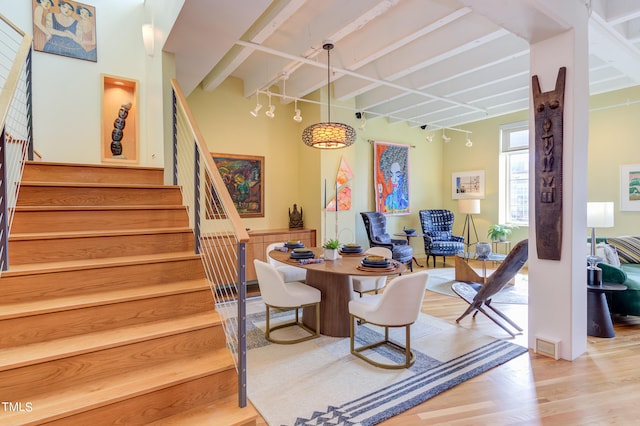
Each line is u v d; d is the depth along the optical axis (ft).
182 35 10.09
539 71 9.21
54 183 8.95
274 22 10.46
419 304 8.48
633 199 17.31
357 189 22.02
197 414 5.93
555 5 8.05
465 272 17.40
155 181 11.28
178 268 8.32
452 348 9.71
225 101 17.15
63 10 13.87
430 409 6.83
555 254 8.89
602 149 18.38
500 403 7.01
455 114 21.21
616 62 13.03
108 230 8.93
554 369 8.39
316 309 10.49
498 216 23.13
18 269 6.73
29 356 5.49
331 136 12.14
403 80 16.20
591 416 6.56
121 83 14.96
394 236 23.90
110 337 6.31
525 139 21.95
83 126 14.11
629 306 11.44
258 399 7.17
